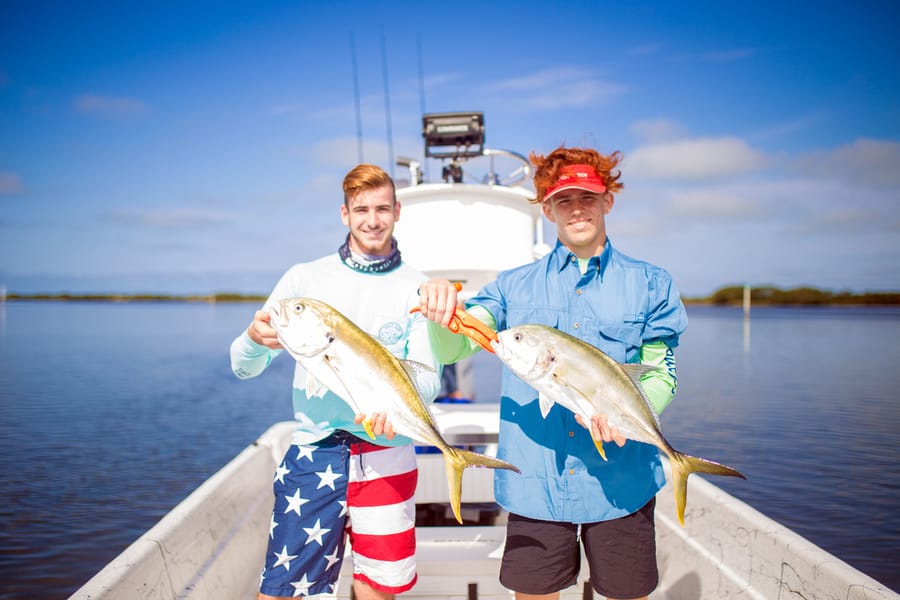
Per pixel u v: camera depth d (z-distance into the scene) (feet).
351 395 6.22
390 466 7.06
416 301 7.52
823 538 17.07
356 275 7.44
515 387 7.06
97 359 69.62
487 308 7.19
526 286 7.19
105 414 38.47
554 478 6.67
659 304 6.91
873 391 41.27
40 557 17.31
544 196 6.98
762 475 23.26
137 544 7.07
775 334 101.14
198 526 8.37
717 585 8.59
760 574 7.86
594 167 6.78
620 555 6.61
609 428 6.00
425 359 7.34
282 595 6.82
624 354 6.81
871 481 22.11
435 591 9.23
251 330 6.76
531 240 13.80
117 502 22.00
